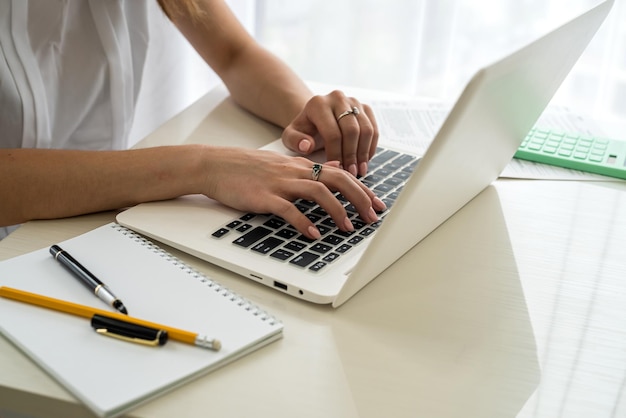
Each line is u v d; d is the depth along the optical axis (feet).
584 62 4.98
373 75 5.23
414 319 1.94
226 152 2.47
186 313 1.83
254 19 5.22
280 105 3.20
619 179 2.94
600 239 2.46
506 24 4.97
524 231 2.47
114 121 3.69
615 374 1.78
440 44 4.99
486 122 1.92
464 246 2.35
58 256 2.02
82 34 3.42
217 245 2.17
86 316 1.78
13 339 1.70
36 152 2.43
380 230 1.83
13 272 1.97
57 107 3.47
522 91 2.06
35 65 3.08
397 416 1.59
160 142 2.96
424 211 2.06
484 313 1.99
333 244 2.19
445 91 5.12
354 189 2.36
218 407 1.57
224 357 1.68
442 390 1.68
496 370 1.76
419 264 2.23
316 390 1.65
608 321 2.00
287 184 2.33
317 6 5.12
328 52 5.23
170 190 2.41
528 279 2.18
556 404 1.66
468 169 2.18
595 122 3.44
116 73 3.55
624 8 4.77
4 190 2.31
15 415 1.68
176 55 4.87
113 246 2.13
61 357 1.65
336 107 2.88
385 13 5.05
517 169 2.96
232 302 1.89
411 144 3.06
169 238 2.19
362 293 2.05
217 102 3.44
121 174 2.39
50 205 2.34
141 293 1.90
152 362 1.65
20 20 2.96
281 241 2.20
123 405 1.52
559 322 1.98
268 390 1.63
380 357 1.78
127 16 3.87
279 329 1.80
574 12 4.86
